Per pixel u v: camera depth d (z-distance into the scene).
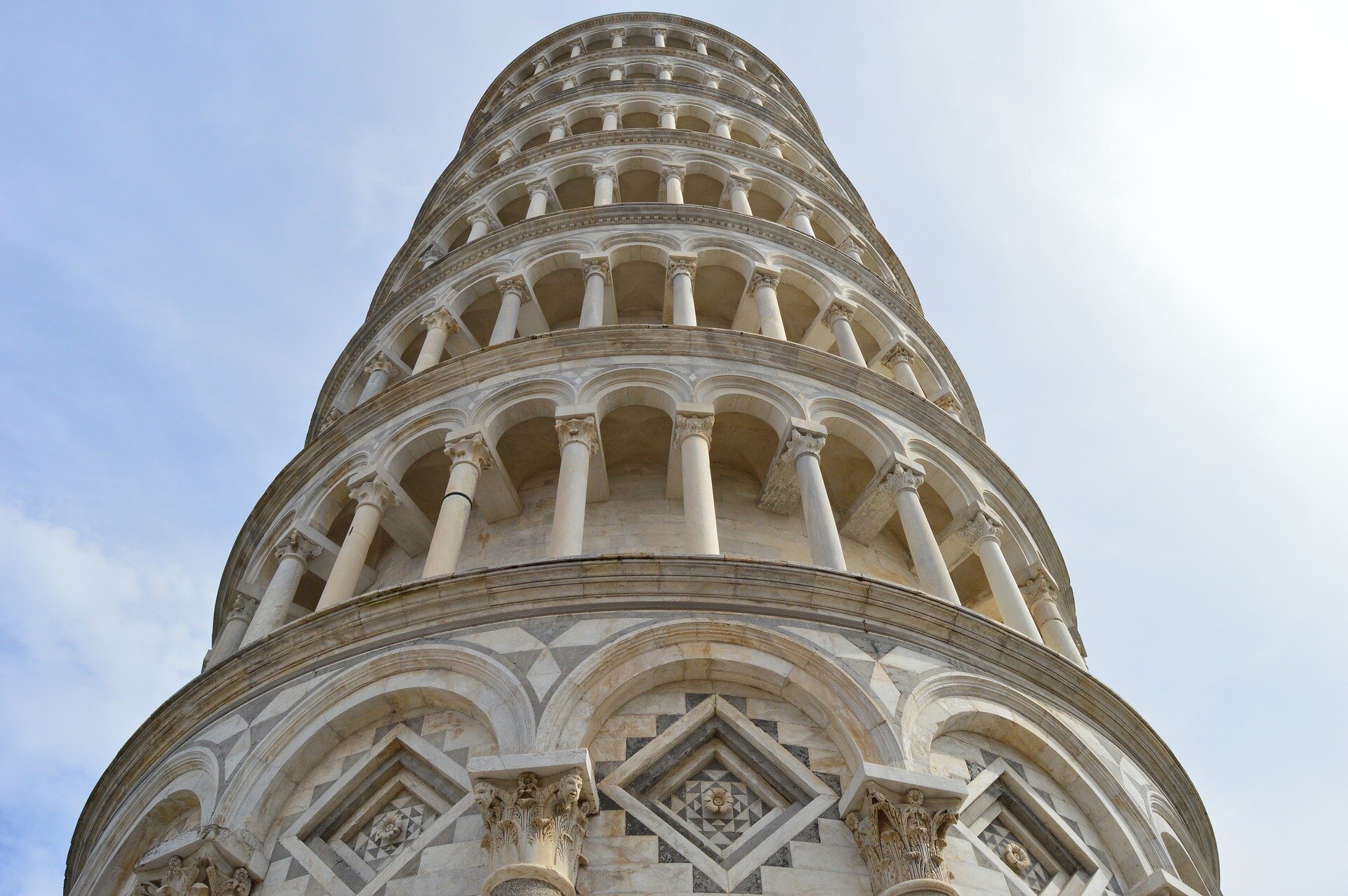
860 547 19.92
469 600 14.00
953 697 13.73
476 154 34.19
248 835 12.41
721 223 25.20
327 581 19.17
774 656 13.25
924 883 10.66
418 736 13.05
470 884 11.03
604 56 38.69
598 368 19.25
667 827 11.49
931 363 25.41
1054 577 21.47
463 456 18.12
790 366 19.83
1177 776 15.79
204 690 14.70
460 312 24.75
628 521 18.66
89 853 15.41
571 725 12.23
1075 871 12.93
